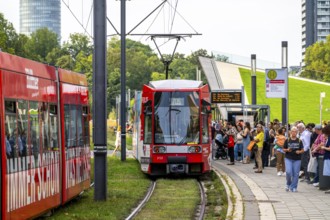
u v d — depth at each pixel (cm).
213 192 2694
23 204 1623
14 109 1587
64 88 2094
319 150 2558
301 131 2898
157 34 4041
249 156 4131
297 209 2017
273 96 3622
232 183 2850
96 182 2308
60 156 2014
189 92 3359
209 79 8694
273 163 3859
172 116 3344
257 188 2639
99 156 2300
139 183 3048
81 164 2317
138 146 4009
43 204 1805
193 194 2647
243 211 1969
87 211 2056
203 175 3488
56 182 1955
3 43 8825
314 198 2300
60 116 2042
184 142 3322
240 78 9375
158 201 2416
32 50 14088
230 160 4053
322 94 7569
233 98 4775
